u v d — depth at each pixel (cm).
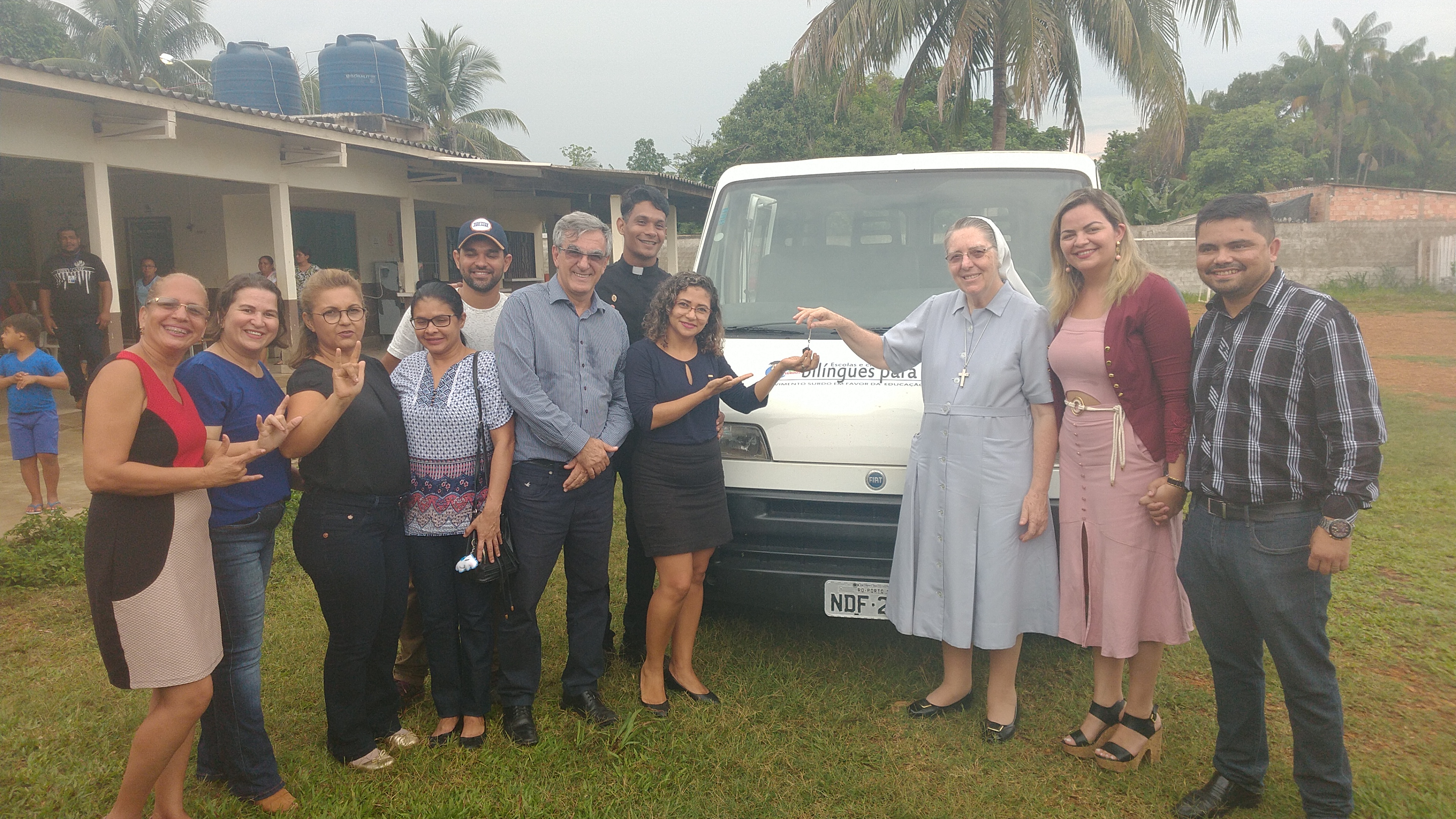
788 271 471
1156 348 306
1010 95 1595
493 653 385
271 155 1273
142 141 1071
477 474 339
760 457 385
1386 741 348
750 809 304
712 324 365
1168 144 1673
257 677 301
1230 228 271
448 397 335
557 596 500
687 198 1811
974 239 328
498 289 393
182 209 1434
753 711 367
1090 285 322
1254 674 295
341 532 307
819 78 1738
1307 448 269
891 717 368
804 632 448
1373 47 5981
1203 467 287
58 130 970
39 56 3052
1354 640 435
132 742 331
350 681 321
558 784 318
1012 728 350
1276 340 270
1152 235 2978
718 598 395
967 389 337
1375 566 534
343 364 286
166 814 286
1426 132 6294
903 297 445
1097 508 320
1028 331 331
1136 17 1617
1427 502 669
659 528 357
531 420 337
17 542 546
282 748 347
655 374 355
